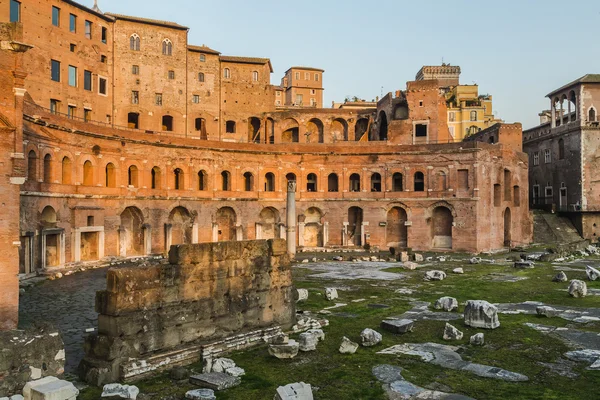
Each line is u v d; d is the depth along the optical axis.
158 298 19.52
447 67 123.38
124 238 56.47
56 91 64.38
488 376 18.80
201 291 21.12
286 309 25.11
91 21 71.31
